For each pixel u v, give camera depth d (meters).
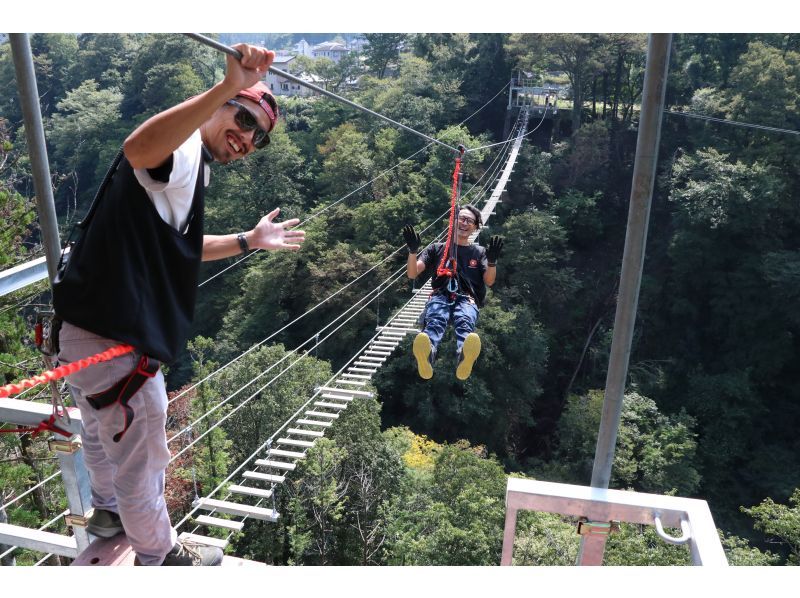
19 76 2.17
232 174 41.00
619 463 26.09
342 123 46.69
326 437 20.00
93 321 1.69
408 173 39.62
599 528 2.60
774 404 31.81
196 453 18.78
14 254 11.26
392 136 41.62
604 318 36.91
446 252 4.42
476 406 29.56
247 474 8.30
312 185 43.56
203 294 38.53
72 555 2.39
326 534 18.98
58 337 1.86
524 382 31.38
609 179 41.72
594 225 39.66
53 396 2.10
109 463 2.11
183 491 18.39
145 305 1.71
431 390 30.28
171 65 46.31
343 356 33.12
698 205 33.75
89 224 1.74
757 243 33.62
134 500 1.93
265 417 20.62
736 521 26.78
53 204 2.33
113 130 47.25
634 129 43.09
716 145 36.69
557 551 15.78
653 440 26.69
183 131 1.52
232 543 18.39
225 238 2.30
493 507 16.83
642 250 2.60
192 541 2.25
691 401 30.91
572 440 28.67
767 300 32.53
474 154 40.25
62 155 48.50
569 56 43.34
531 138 47.47
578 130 42.31
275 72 2.63
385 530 18.52
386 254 34.62
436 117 45.72
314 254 35.34
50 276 2.39
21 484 10.10
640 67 43.50
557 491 2.65
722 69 40.59
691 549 2.40
